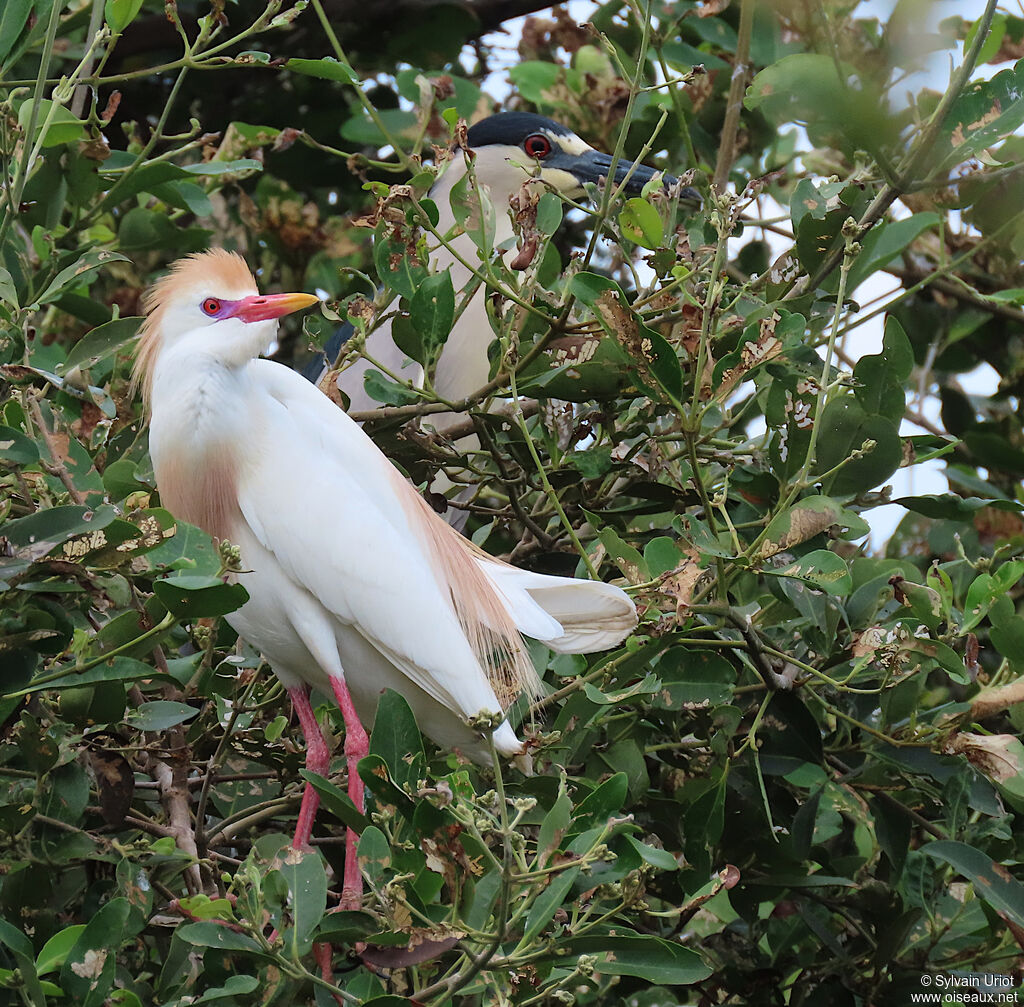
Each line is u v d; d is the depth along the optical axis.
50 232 7.61
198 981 5.16
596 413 6.81
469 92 9.73
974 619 5.73
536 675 6.45
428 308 6.36
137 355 7.12
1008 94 6.09
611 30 9.48
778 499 6.56
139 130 10.41
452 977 4.55
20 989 4.50
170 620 4.68
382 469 6.65
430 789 4.07
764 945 7.59
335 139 10.10
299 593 6.50
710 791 5.67
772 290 6.82
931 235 9.23
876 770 6.36
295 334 10.09
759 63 9.08
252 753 6.30
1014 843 6.19
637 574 5.91
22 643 4.91
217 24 7.25
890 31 3.73
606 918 4.40
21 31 6.66
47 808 5.27
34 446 5.07
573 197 10.11
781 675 6.20
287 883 4.45
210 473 6.51
